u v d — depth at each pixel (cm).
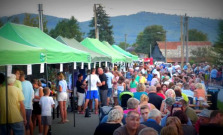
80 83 1438
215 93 1300
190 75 1977
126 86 1587
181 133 537
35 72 1497
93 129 1103
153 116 629
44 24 4756
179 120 544
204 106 1105
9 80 745
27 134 877
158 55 10406
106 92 1502
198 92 1140
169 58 9819
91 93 1434
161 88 1112
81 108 1525
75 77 1598
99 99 1614
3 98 736
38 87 1033
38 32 1134
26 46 795
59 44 1139
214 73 2958
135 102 746
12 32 978
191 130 584
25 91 867
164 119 688
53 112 1302
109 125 594
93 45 1856
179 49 10119
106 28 9494
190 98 1138
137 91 1017
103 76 1498
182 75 1892
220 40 4019
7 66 711
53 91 1249
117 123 598
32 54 775
